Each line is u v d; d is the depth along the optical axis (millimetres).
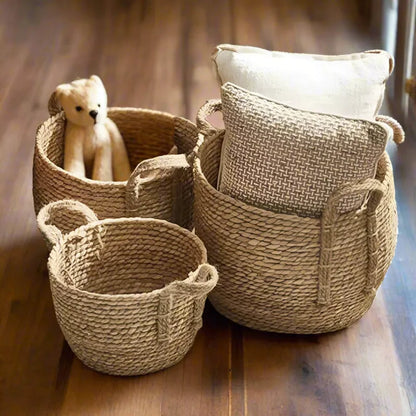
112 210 2043
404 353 1953
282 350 1963
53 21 3922
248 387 1856
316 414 1787
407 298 2141
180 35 3789
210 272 1738
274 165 1799
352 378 1882
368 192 1840
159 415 1782
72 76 3389
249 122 1797
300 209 1822
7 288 2170
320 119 1782
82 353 1846
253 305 1930
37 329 2027
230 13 4035
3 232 2385
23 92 3244
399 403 1815
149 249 1998
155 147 2439
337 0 4133
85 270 1972
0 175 2664
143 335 1779
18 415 1782
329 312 1927
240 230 1834
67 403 1811
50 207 1912
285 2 4152
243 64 1976
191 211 2182
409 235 2385
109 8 4082
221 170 1961
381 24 3852
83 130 2322
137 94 3229
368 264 1898
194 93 3240
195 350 1961
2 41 3701
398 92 3221
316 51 3607
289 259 1829
